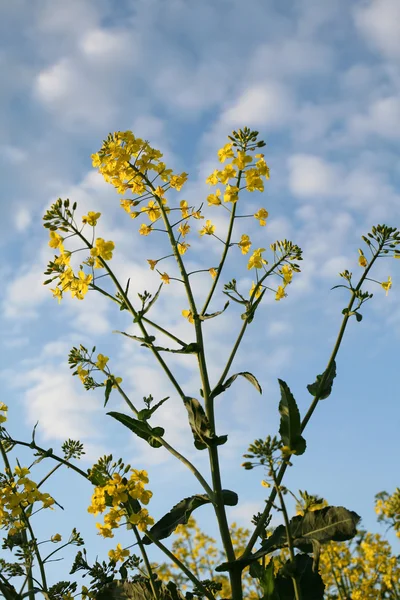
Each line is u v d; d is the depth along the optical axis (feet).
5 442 3.35
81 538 3.31
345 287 3.28
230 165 3.37
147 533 3.06
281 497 2.93
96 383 3.30
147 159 3.46
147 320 3.29
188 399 3.19
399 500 3.93
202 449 3.20
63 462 3.34
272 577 3.02
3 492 3.24
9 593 3.20
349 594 5.72
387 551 5.70
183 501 3.19
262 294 3.31
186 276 3.36
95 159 3.47
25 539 3.28
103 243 3.26
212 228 3.47
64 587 3.22
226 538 3.13
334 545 5.84
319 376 3.28
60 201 3.29
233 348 3.29
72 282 3.28
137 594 3.17
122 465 3.09
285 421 3.11
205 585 3.18
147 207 3.50
